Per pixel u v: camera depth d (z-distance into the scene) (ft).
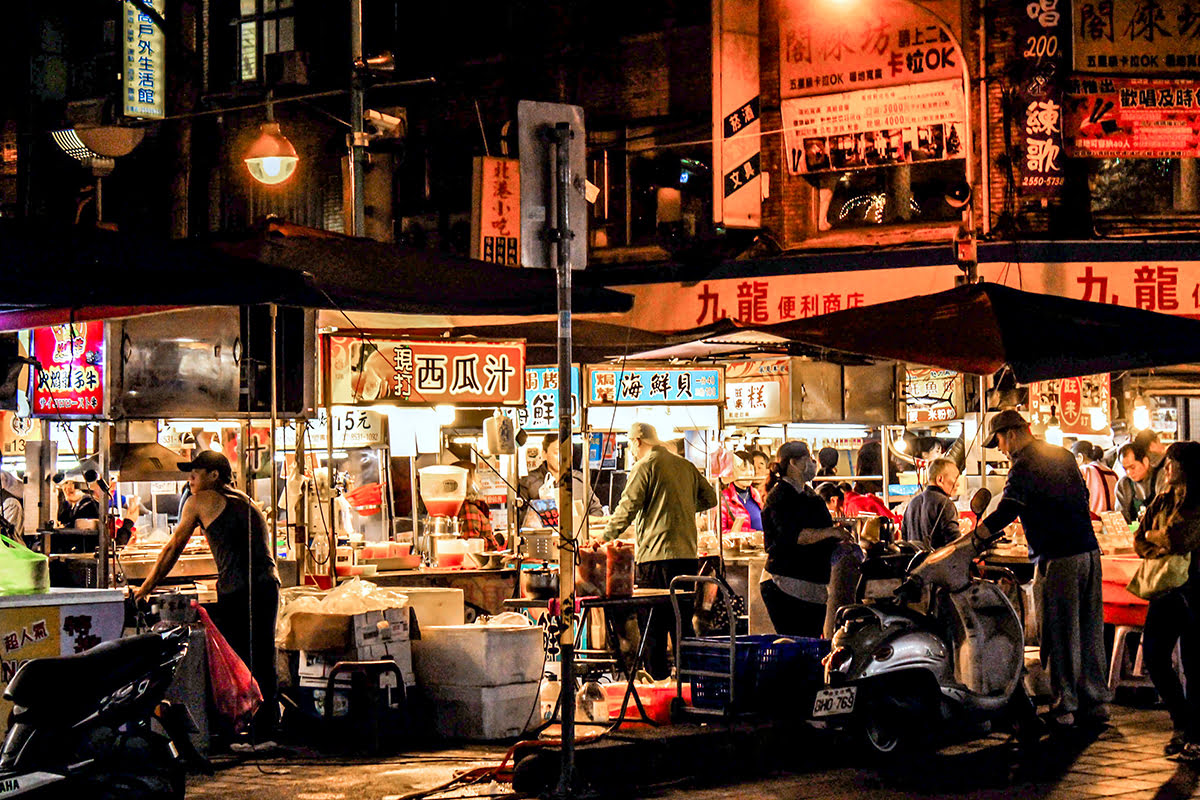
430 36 65.36
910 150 54.29
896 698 27.07
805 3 55.72
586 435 40.40
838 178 56.85
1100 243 52.44
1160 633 27.61
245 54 70.90
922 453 53.88
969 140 43.98
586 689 29.45
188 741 22.06
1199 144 53.11
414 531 44.78
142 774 19.98
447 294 28.73
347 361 35.29
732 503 46.80
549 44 62.64
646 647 34.63
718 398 41.65
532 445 50.93
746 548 44.16
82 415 31.17
